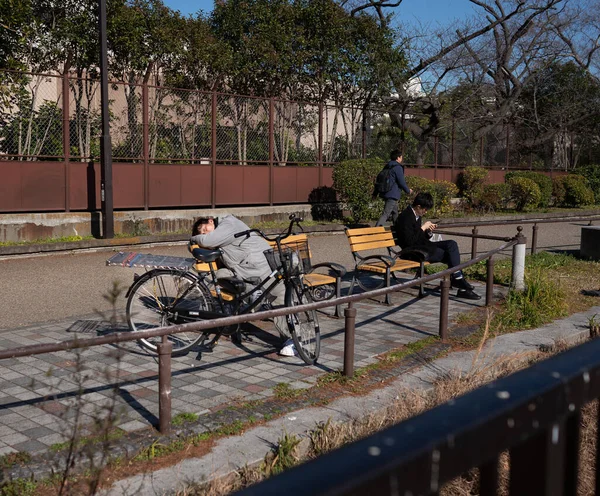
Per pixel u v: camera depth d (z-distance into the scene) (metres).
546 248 12.89
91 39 13.97
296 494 0.59
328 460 0.66
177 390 4.61
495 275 9.33
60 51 13.41
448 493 3.21
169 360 3.78
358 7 21.39
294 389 4.62
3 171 11.34
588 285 8.87
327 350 5.70
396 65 19.23
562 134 26.91
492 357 5.30
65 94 11.96
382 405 4.32
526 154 25.58
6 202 11.41
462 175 21.05
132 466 3.39
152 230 13.02
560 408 0.88
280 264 5.63
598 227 11.34
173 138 14.13
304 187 16.41
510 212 21.02
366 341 5.99
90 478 2.76
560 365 0.95
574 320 6.84
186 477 3.27
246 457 3.53
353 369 4.89
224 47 16.84
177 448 3.61
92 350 5.55
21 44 12.69
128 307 5.71
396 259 7.94
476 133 22.88
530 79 26.02
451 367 5.14
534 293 7.26
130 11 14.59
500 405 0.79
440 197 18.44
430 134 20.77
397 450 0.67
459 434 0.72
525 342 5.88
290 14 17.81
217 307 5.66
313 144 16.98
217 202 14.59
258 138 15.55
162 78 15.91
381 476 0.64
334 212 16.70
